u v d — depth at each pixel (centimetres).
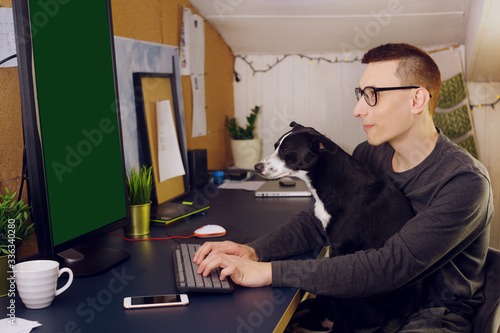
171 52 241
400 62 122
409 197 129
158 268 125
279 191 223
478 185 111
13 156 136
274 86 341
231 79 342
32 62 104
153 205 193
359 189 133
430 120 127
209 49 297
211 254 117
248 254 128
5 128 133
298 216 146
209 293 107
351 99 331
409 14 281
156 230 164
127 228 157
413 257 109
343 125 335
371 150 154
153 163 201
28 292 96
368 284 110
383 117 124
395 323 119
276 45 327
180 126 232
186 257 127
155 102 209
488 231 127
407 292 122
